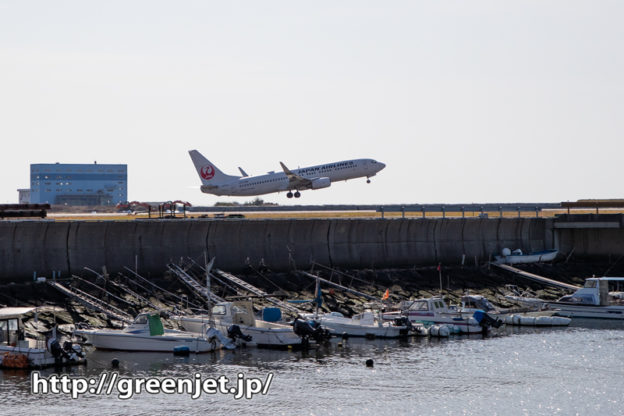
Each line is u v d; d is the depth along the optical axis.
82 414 199.25
